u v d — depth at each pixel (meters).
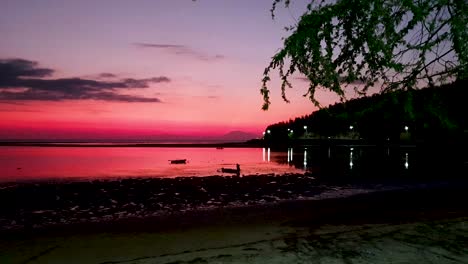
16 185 28.98
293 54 3.57
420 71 3.81
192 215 14.98
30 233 11.88
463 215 12.30
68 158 83.69
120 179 34.53
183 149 159.75
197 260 6.59
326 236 7.93
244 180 32.12
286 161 66.75
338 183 29.44
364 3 3.54
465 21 3.46
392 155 75.31
